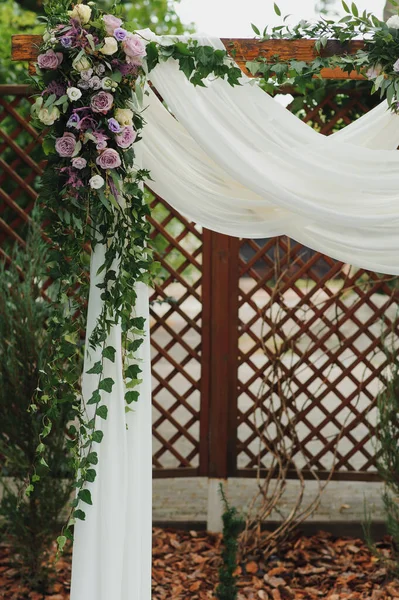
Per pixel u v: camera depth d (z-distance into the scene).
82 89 2.14
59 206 2.20
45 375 2.38
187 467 3.84
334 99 3.72
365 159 2.31
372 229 2.41
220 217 2.43
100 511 2.27
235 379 3.76
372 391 6.38
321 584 3.25
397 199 2.34
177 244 3.74
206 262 3.72
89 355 2.29
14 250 3.43
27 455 3.10
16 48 2.26
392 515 3.35
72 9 2.16
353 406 3.75
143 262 2.23
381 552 3.54
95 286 2.28
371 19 2.27
